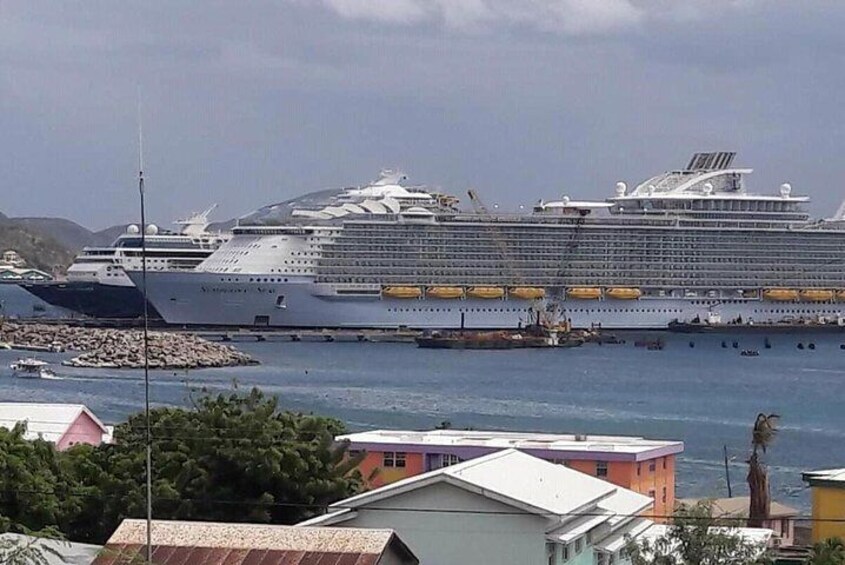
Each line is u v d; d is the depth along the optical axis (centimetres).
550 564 13000
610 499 14488
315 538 11388
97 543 14825
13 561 9738
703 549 11762
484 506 12950
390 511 13150
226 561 11162
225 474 15675
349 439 18275
